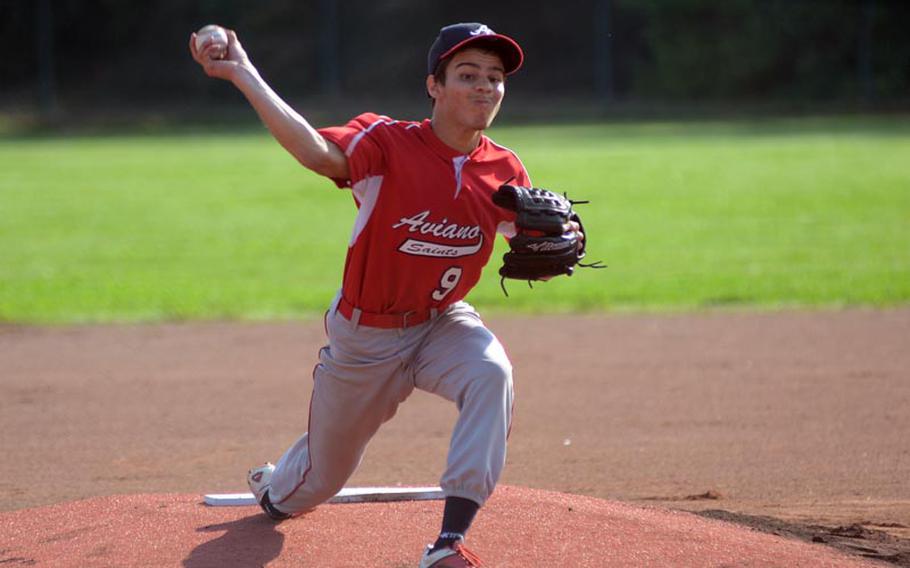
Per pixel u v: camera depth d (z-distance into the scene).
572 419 26.58
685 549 15.37
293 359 33.41
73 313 40.75
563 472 22.47
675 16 160.38
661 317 39.00
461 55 14.06
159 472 22.67
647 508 17.84
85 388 30.14
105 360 33.56
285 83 160.00
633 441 24.67
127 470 22.86
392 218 14.18
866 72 149.38
